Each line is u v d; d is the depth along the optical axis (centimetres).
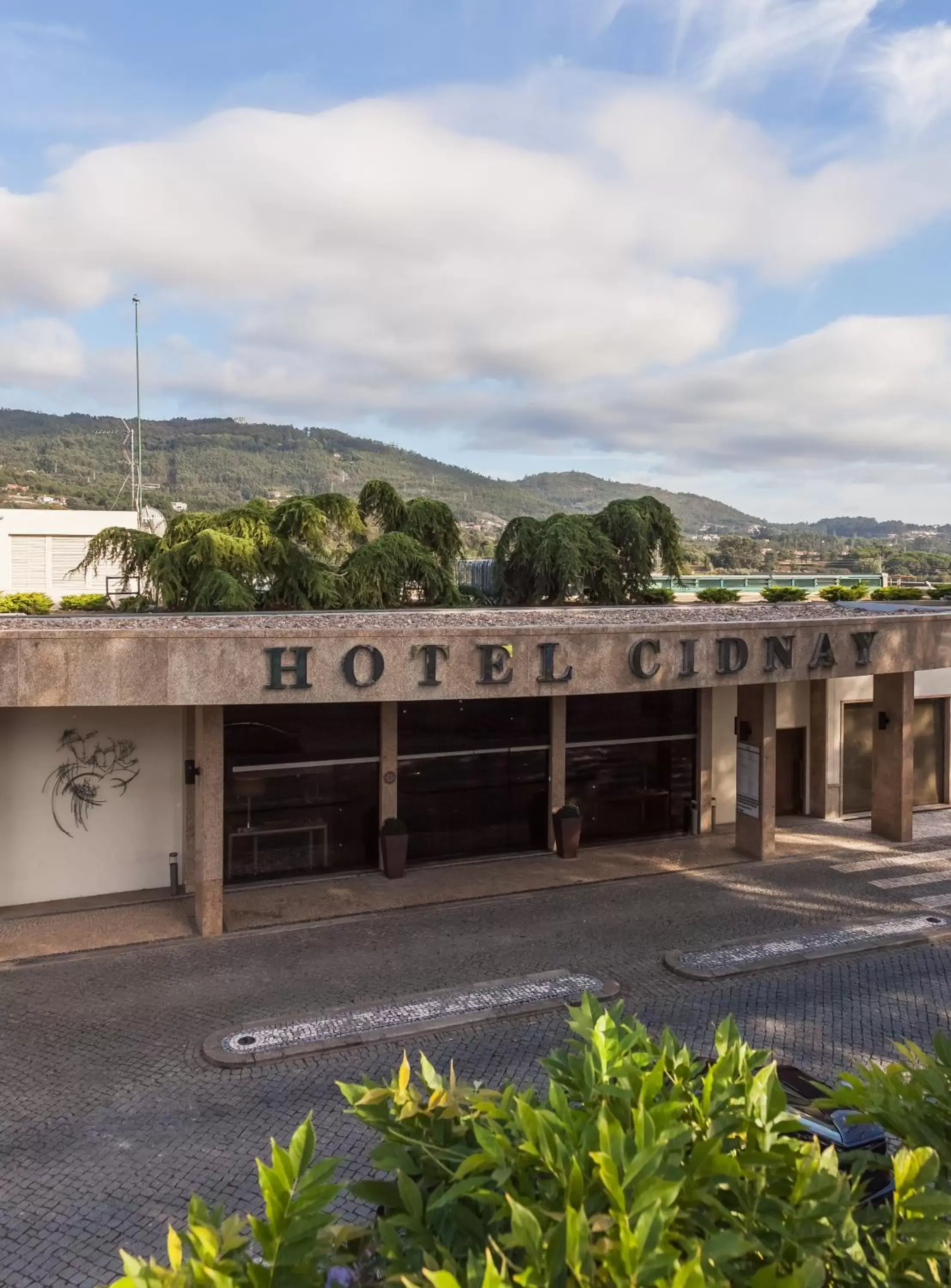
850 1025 1341
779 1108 481
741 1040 539
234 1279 386
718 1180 427
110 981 1504
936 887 1970
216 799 1677
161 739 1905
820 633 2053
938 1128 521
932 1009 1398
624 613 2547
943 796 2677
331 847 2034
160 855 1919
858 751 2569
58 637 1521
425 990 1467
